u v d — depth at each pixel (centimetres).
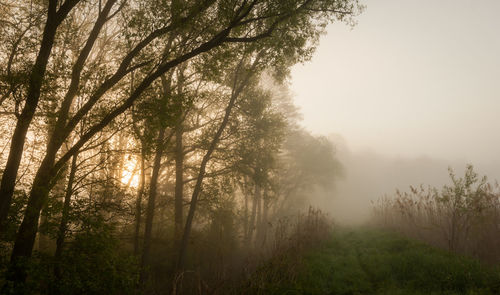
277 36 1001
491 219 926
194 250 1298
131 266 656
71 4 686
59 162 659
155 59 796
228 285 702
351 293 729
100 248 608
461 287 659
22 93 626
